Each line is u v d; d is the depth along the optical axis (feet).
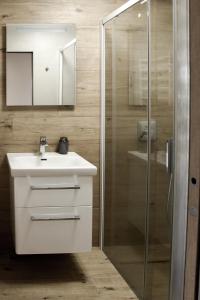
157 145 7.89
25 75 11.43
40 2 11.33
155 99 7.93
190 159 4.21
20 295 9.05
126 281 9.89
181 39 4.63
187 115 4.58
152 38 7.98
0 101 11.43
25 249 9.54
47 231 9.58
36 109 11.60
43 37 11.39
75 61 11.60
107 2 11.59
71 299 8.92
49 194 9.50
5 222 11.67
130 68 9.45
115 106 10.69
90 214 9.73
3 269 10.51
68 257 11.43
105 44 11.43
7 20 11.26
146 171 8.52
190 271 4.23
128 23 9.48
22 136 11.60
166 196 7.34
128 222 9.79
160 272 7.69
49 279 9.93
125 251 10.00
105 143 11.69
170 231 7.07
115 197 10.82
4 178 11.59
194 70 4.06
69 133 11.81
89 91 11.78
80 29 11.57
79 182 9.61
